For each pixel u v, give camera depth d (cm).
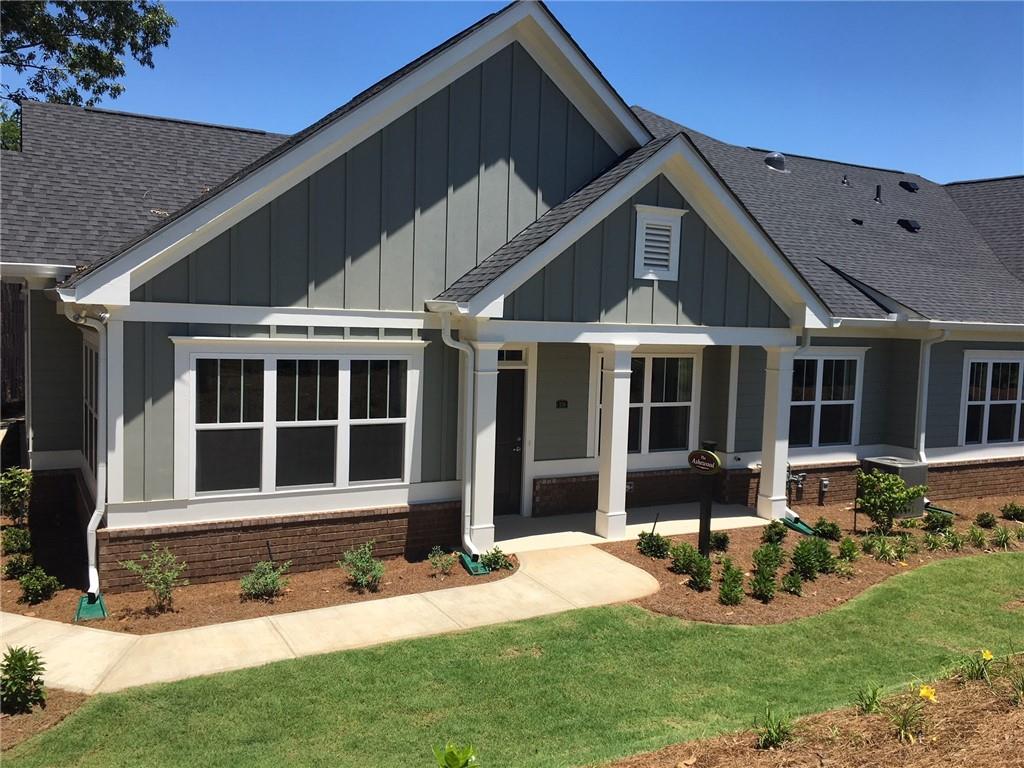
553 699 656
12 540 1024
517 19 1037
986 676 635
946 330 1417
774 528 1162
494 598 894
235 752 562
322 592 904
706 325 1152
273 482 963
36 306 1198
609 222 1060
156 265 877
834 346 1450
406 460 1045
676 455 1388
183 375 902
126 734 582
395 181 1010
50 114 1297
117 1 2811
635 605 879
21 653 625
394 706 637
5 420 2102
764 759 514
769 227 1541
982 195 2073
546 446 1259
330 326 980
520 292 1005
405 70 1062
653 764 522
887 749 516
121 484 883
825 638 807
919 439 1475
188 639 758
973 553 1146
